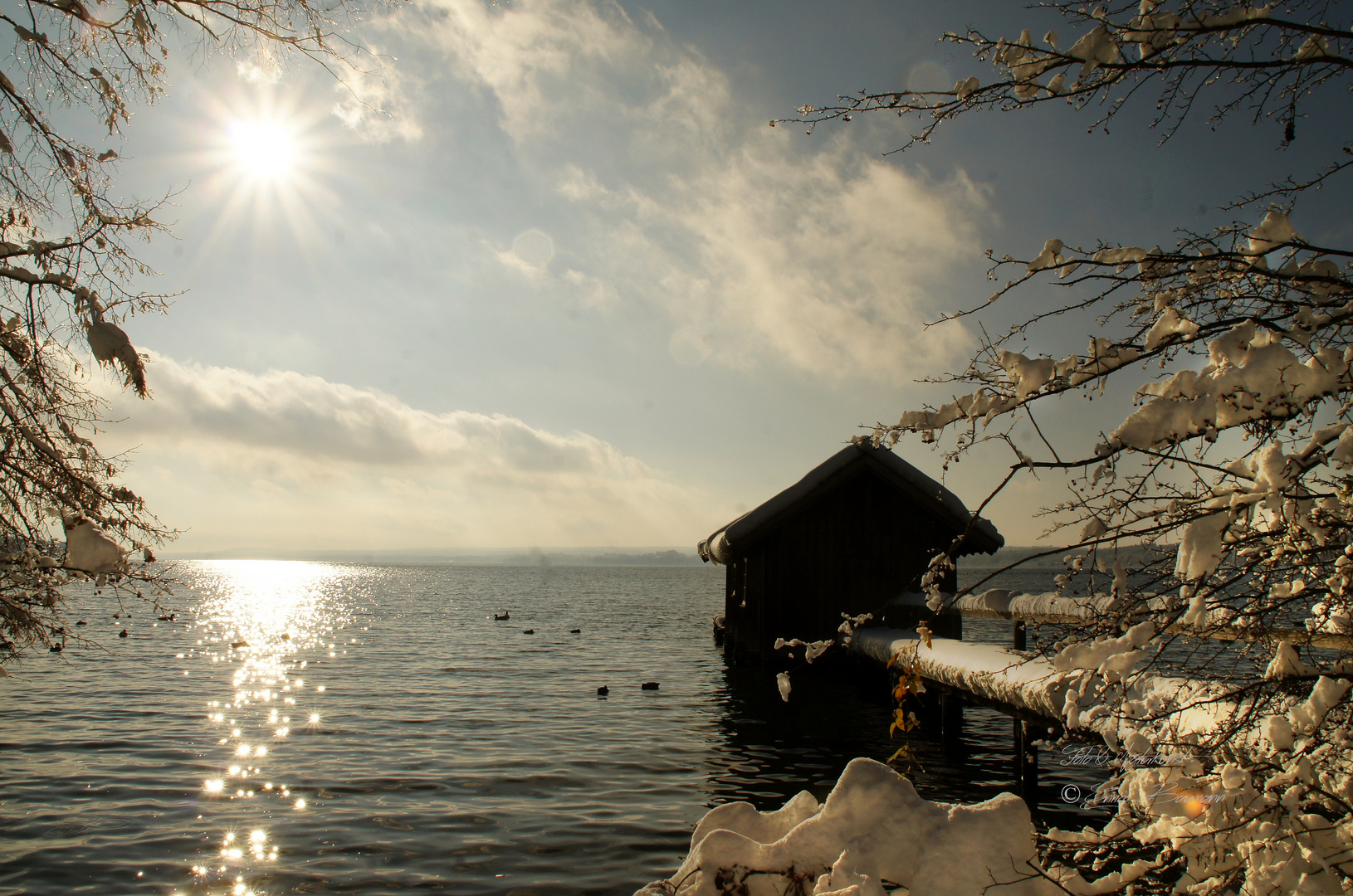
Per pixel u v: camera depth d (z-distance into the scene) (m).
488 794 9.52
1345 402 2.42
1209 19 2.64
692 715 14.46
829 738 12.30
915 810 3.52
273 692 17.52
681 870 3.62
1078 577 2.85
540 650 26.72
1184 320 2.63
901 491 17.66
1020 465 2.59
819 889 3.29
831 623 17.83
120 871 7.17
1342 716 2.66
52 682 18.38
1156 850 3.09
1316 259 2.69
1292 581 2.79
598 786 9.88
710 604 61.16
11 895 6.68
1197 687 3.04
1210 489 2.59
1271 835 2.55
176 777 10.30
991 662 9.04
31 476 4.86
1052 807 8.43
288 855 7.53
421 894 6.68
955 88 2.92
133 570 5.09
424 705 15.84
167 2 5.13
